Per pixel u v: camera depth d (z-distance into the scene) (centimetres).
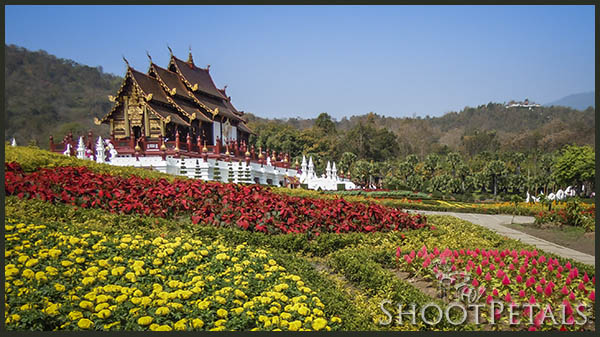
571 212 2203
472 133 13638
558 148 10519
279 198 1445
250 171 3750
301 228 1312
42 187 1269
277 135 10044
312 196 2389
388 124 16675
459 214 3067
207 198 1405
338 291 880
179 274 867
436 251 1063
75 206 1250
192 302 734
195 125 4297
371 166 7369
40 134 7925
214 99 4912
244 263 914
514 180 7000
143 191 1375
